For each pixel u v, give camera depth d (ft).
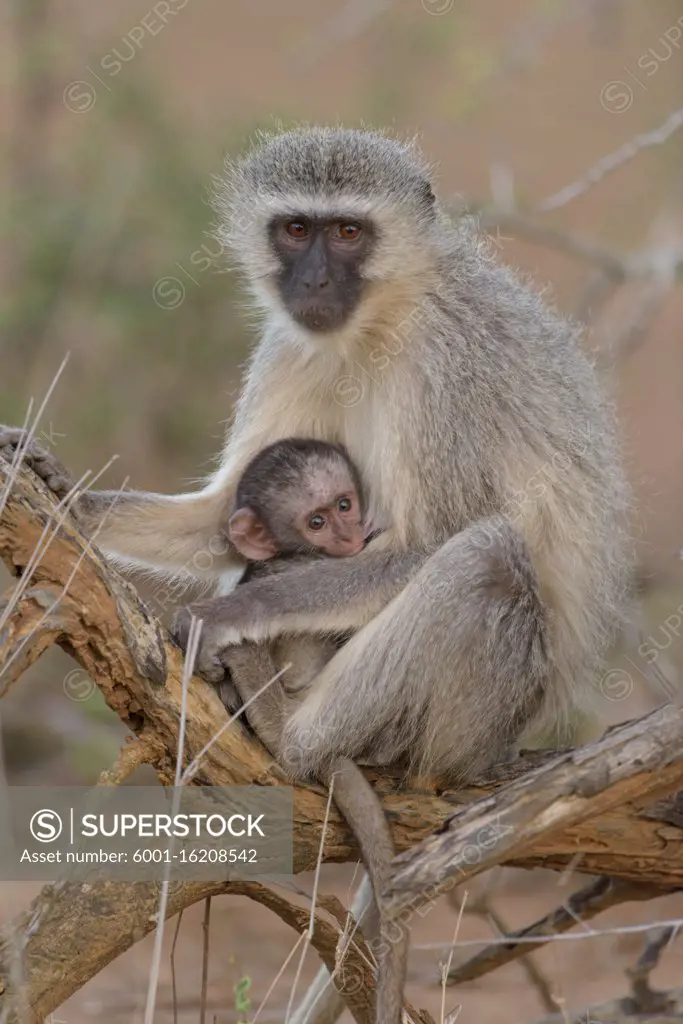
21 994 24.80
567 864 29.01
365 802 27.96
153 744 26.96
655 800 26.66
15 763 56.65
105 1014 37.14
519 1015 38.17
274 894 27.86
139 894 26.61
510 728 31.24
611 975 40.98
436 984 33.30
